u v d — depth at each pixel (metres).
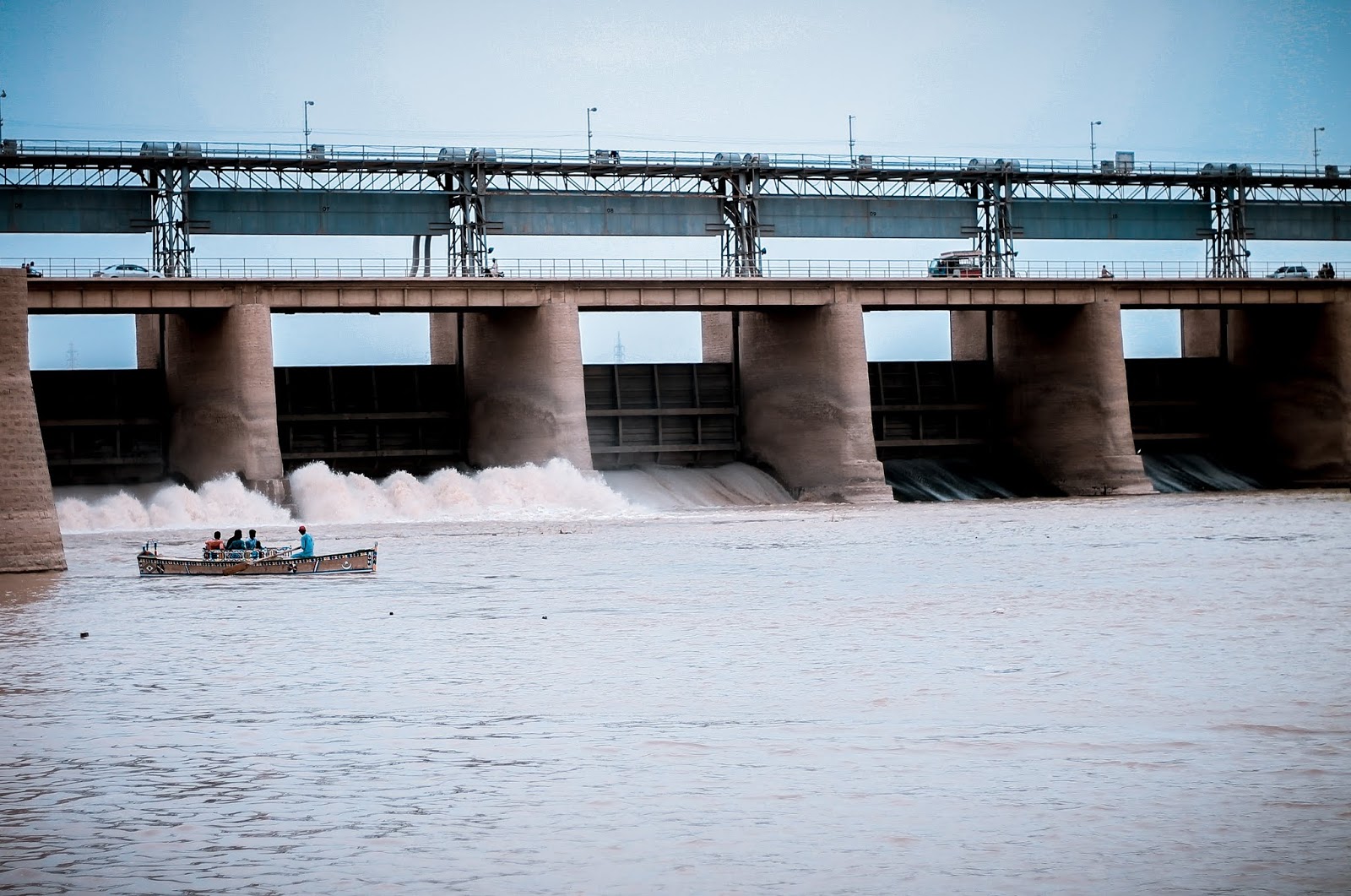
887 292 122.69
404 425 118.75
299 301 107.38
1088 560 71.69
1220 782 28.89
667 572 68.81
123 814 27.56
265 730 34.31
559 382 112.88
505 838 25.94
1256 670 40.62
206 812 27.67
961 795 28.20
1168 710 35.41
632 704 37.00
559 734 33.69
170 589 64.38
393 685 40.06
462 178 122.44
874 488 119.94
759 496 122.56
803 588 61.62
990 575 65.44
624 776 29.81
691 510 114.50
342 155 118.75
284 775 30.17
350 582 66.62
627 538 88.94
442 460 119.50
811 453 122.06
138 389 113.19
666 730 34.00
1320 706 35.69
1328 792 28.12
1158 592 58.25
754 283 118.38
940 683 39.28
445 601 58.62
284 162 117.25
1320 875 23.69
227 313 105.56
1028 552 76.12
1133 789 28.50
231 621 53.56
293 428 114.75
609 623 51.56
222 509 102.75
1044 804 27.55
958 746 32.03
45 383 110.25
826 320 121.06
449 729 34.38
